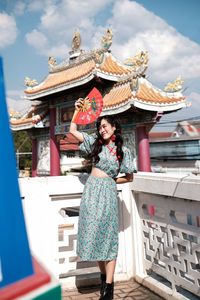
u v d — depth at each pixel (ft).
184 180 9.65
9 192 3.15
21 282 2.97
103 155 10.36
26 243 3.13
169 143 85.30
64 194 12.39
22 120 64.34
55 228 12.28
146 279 12.10
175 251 10.58
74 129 11.31
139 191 12.39
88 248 9.94
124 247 13.16
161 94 42.34
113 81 46.44
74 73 53.57
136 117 43.78
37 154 66.59
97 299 11.21
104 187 10.26
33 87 58.59
